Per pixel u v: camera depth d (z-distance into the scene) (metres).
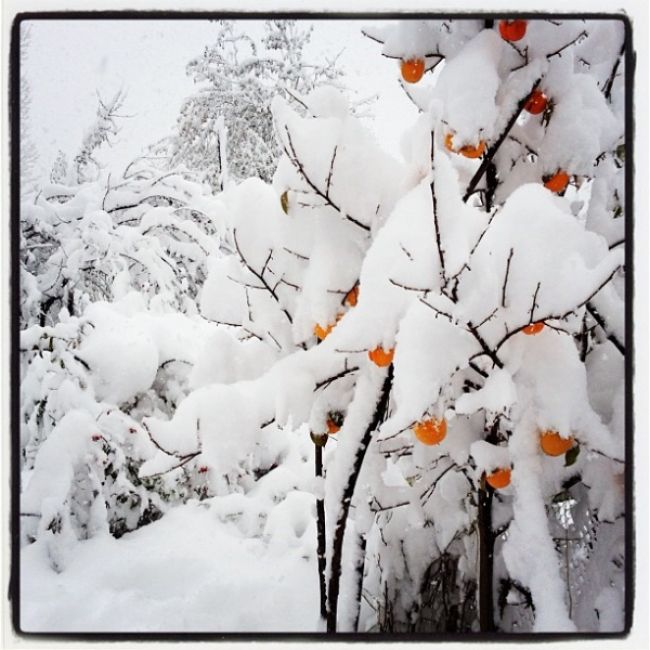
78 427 3.00
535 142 2.02
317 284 1.65
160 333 3.50
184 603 2.42
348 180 1.63
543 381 1.47
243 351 2.06
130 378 3.28
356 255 1.68
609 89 2.20
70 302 4.79
